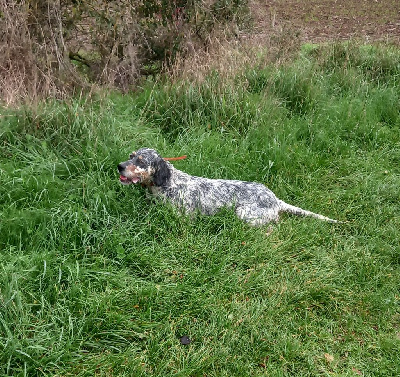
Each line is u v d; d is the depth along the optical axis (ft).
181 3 24.97
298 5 50.70
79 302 12.30
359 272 14.65
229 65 23.53
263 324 12.62
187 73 22.63
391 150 21.75
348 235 16.63
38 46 21.40
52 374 10.73
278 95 23.81
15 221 14.26
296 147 20.75
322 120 23.02
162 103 21.88
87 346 11.67
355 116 23.56
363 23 44.21
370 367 12.00
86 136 18.04
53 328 11.84
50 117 18.24
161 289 13.12
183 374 11.12
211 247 14.93
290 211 16.76
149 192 15.87
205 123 21.33
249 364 11.60
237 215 15.96
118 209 15.61
